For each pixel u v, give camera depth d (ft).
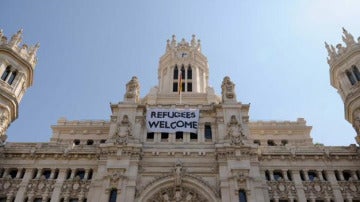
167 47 289.33
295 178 161.07
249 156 160.45
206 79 272.51
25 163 166.09
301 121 218.18
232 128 171.42
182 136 178.60
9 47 198.59
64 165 166.20
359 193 156.04
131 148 162.91
